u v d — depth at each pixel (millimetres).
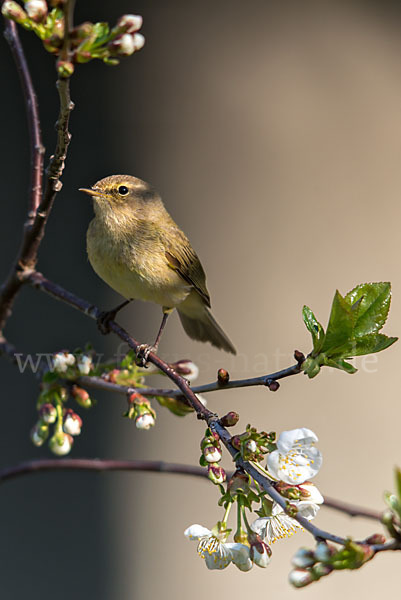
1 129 11633
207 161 11914
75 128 11625
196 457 10844
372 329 4297
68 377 5660
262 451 3998
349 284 11609
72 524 10641
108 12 11820
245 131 12094
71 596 10383
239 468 3963
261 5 12484
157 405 10922
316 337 4344
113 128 11781
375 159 12070
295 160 12016
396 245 11734
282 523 3969
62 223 11430
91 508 10727
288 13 12484
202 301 8781
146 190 8156
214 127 12039
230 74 12227
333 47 12422
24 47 11688
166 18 12203
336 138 12133
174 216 11672
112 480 10836
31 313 11070
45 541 10508
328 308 11500
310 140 12117
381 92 12273
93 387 5703
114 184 7918
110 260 7875
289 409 11031
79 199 11531
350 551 3143
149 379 10586
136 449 10805
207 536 3967
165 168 11820
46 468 5988
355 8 12562
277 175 11938
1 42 11688
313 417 11047
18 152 11711
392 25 12523
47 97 11727
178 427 10906
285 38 12414
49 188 5340
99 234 7883
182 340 11148
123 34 3752
